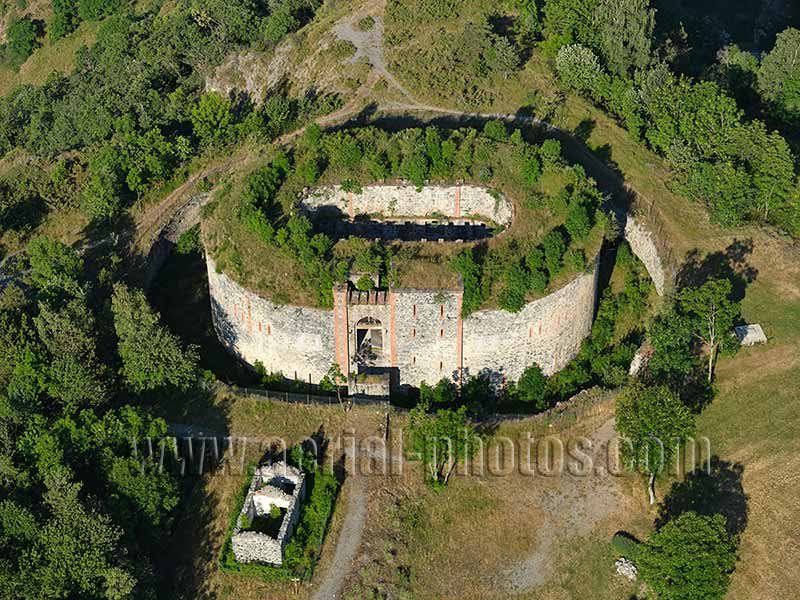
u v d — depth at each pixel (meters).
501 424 121.56
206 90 184.62
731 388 123.44
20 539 103.62
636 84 160.12
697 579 98.31
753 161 143.00
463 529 111.50
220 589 106.25
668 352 121.69
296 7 195.62
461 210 140.50
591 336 134.88
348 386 126.31
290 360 128.12
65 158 169.38
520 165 137.88
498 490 115.19
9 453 111.25
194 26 194.38
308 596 104.75
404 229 140.62
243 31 192.62
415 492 114.44
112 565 101.25
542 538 110.69
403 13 181.50
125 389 125.31
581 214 129.62
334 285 121.75
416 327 122.62
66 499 104.06
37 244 135.75
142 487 108.38
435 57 173.00
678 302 125.88
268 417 122.56
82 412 113.88
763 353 127.12
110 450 111.25
